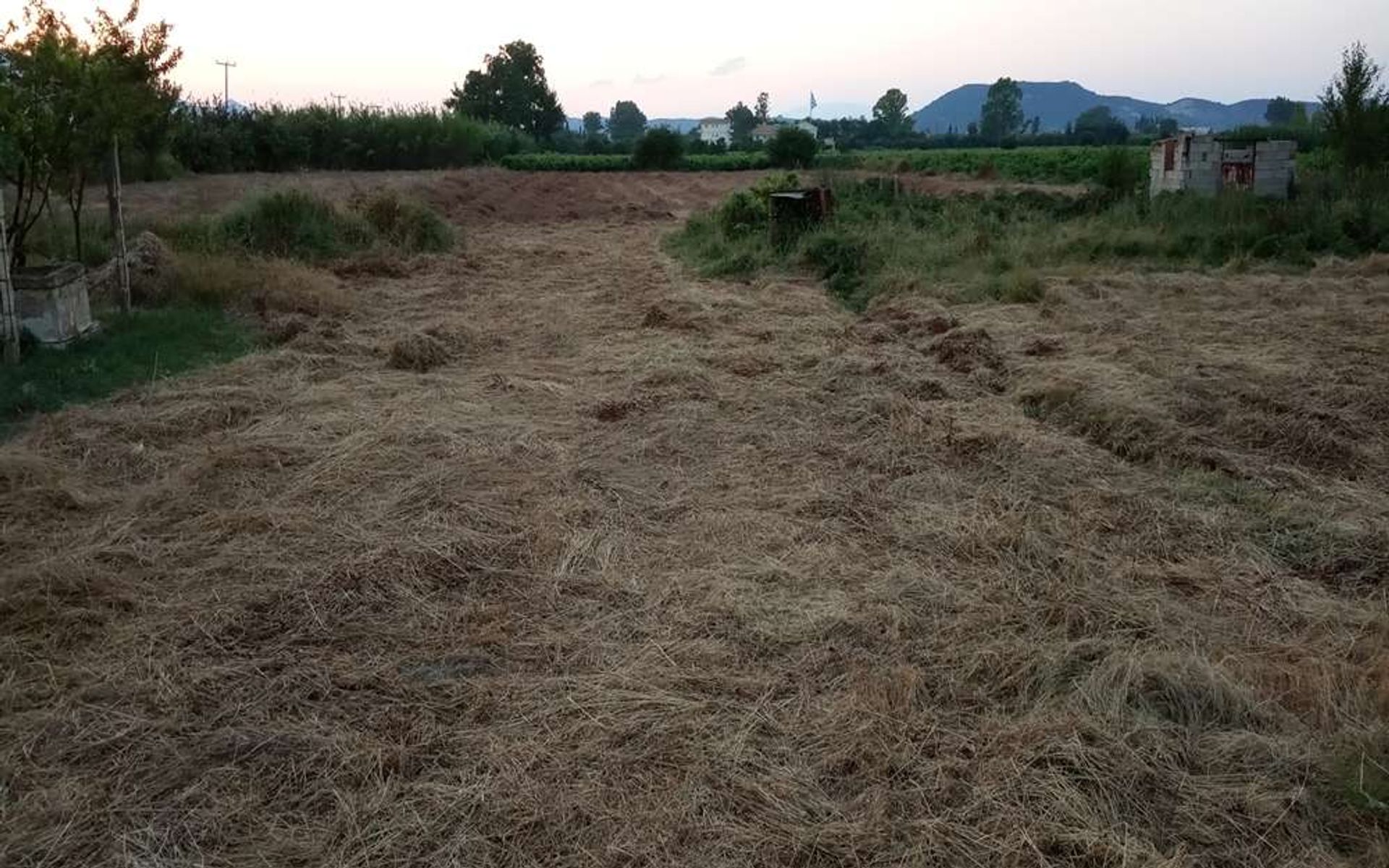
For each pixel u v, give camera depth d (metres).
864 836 2.89
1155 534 4.98
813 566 4.64
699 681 3.69
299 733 3.36
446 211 23.03
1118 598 4.29
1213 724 3.38
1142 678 3.54
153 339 8.84
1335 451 5.92
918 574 4.51
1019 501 5.38
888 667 3.78
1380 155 17.91
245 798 3.06
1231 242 13.80
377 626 4.09
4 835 2.90
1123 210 15.81
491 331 9.79
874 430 6.61
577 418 6.93
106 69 9.17
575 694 3.61
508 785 3.12
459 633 4.06
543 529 4.97
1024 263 12.55
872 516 5.21
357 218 15.35
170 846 2.87
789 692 3.65
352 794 3.07
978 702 3.56
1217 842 2.87
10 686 3.61
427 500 5.30
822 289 11.99
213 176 28.00
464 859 2.82
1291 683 3.60
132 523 5.02
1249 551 4.78
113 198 9.59
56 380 7.46
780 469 5.97
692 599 4.32
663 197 29.05
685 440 6.45
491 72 63.72
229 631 4.05
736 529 5.05
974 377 7.80
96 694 3.60
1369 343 8.44
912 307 10.38
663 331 9.77
